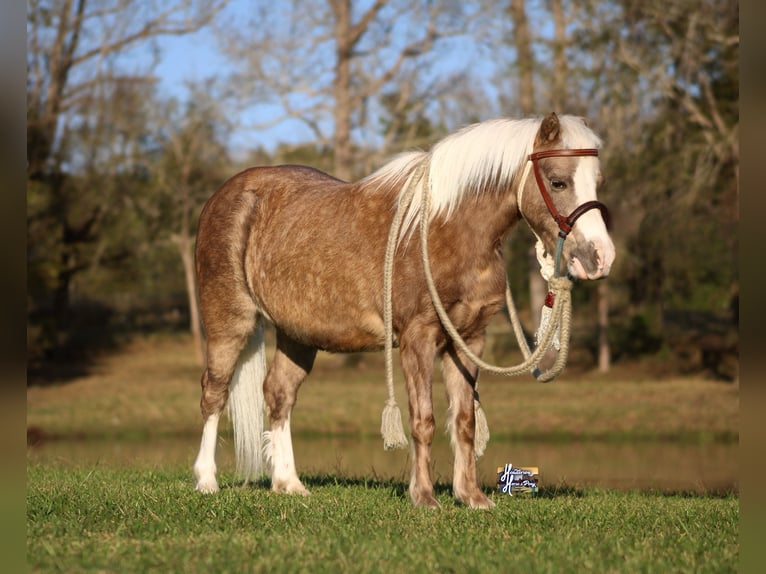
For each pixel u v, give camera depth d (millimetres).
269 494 6809
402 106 30750
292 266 6664
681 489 10094
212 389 7297
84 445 18578
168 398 26641
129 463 11242
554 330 5781
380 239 6246
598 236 5473
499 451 16891
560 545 4684
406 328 6008
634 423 21375
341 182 7012
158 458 12977
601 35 27141
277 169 7430
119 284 41969
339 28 30531
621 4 26766
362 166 31203
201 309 7441
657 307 31984
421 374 5941
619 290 34469
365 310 6320
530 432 20828
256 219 7164
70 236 35594
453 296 5914
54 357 35625
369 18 30375
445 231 5941
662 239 28203
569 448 17609
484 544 4727
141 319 43000
